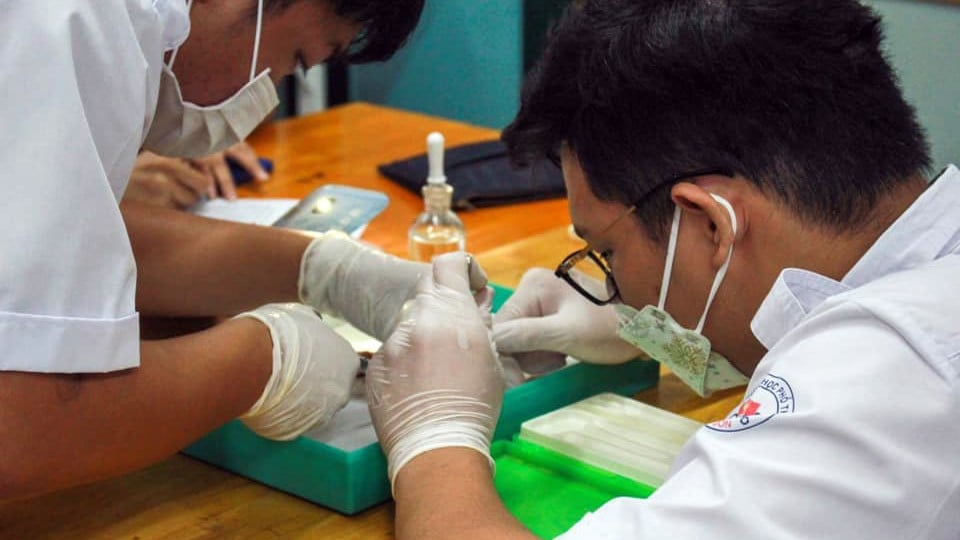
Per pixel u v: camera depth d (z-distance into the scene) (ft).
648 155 3.53
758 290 3.56
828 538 2.94
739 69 3.38
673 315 3.83
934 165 3.83
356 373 4.61
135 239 5.18
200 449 4.57
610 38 3.57
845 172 3.36
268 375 4.22
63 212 3.52
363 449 4.20
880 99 3.42
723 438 3.15
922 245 3.38
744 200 3.44
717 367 4.04
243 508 4.26
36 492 3.80
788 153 3.38
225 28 4.13
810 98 3.36
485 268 6.35
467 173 7.55
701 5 3.47
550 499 4.23
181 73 4.23
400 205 7.41
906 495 2.92
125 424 3.85
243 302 5.26
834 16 3.43
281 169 8.10
